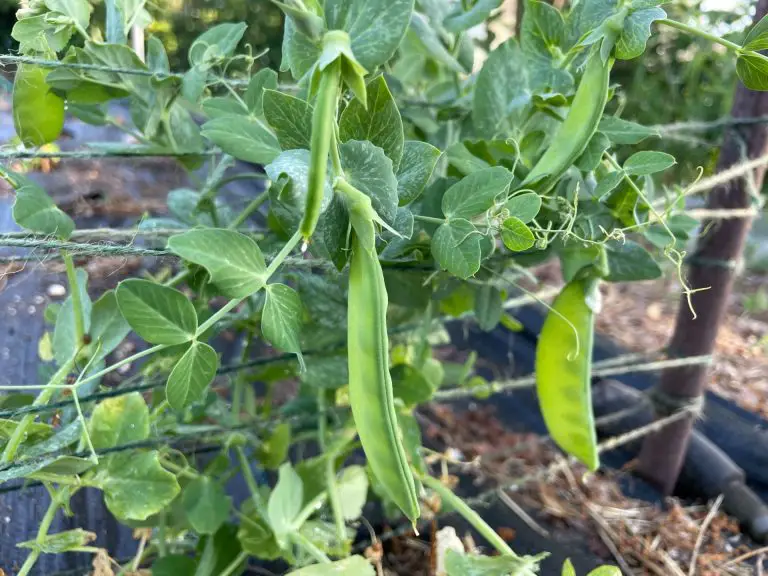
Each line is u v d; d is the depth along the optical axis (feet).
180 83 0.83
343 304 0.94
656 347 1.86
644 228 0.84
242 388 1.18
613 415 1.46
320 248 0.78
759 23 0.60
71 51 0.78
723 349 1.88
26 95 0.78
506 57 0.87
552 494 1.35
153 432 0.93
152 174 2.32
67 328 0.83
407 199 0.65
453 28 0.97
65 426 0.79
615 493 1.37
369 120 0.60
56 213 0.71
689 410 1.31
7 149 0.83
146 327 0.60
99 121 0.95
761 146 1.14
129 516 0.73
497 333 1.94
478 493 1.33
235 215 1.23
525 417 1.66
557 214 0.84
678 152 1.91
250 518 0.96
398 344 1.26
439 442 1.48
